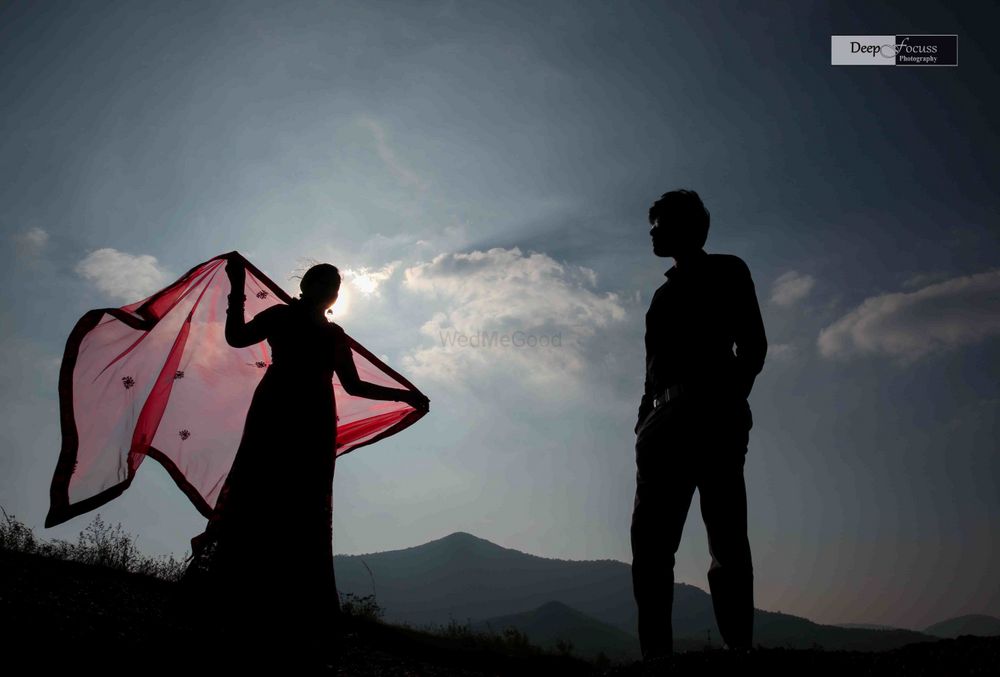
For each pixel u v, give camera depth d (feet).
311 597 13.02
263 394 14.07
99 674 10.00
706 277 13.23
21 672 9.51
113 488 17.66
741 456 12.53
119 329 18.48
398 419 19.83
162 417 18.95
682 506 12.92
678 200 13.78
